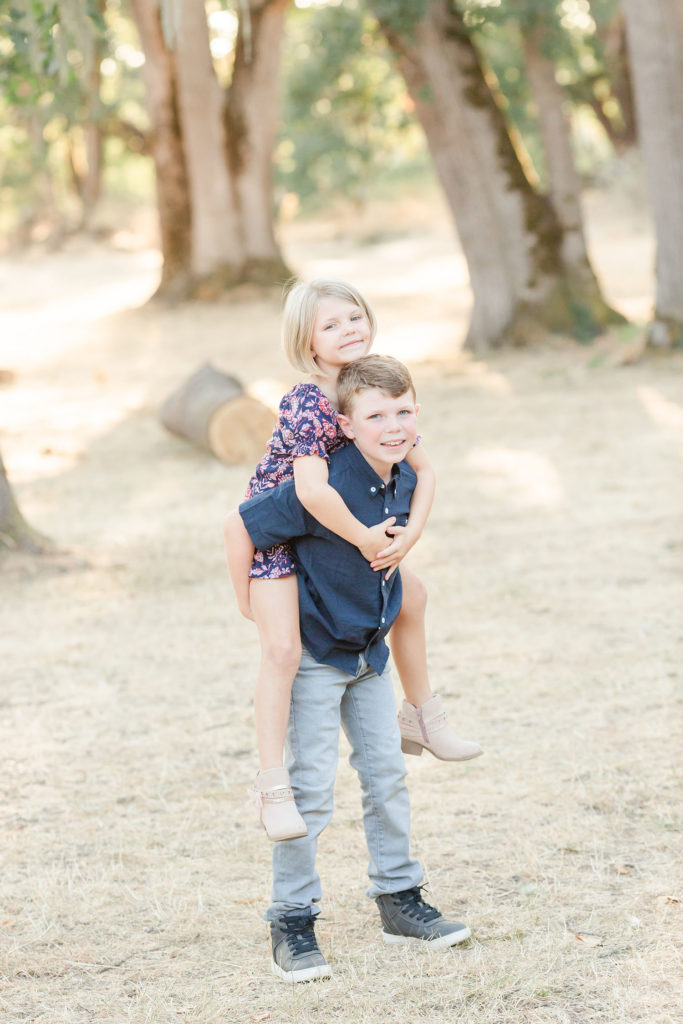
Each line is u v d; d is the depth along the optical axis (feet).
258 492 13.73
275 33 104.32
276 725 13.42
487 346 74.38
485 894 15.75
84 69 32.45
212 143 104.32
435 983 13.65
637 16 59.77
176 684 24.98
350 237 186.91
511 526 36.50
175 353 83.76
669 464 42.68
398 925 14.60
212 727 22.56
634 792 18.56
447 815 18.20
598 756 20.04
